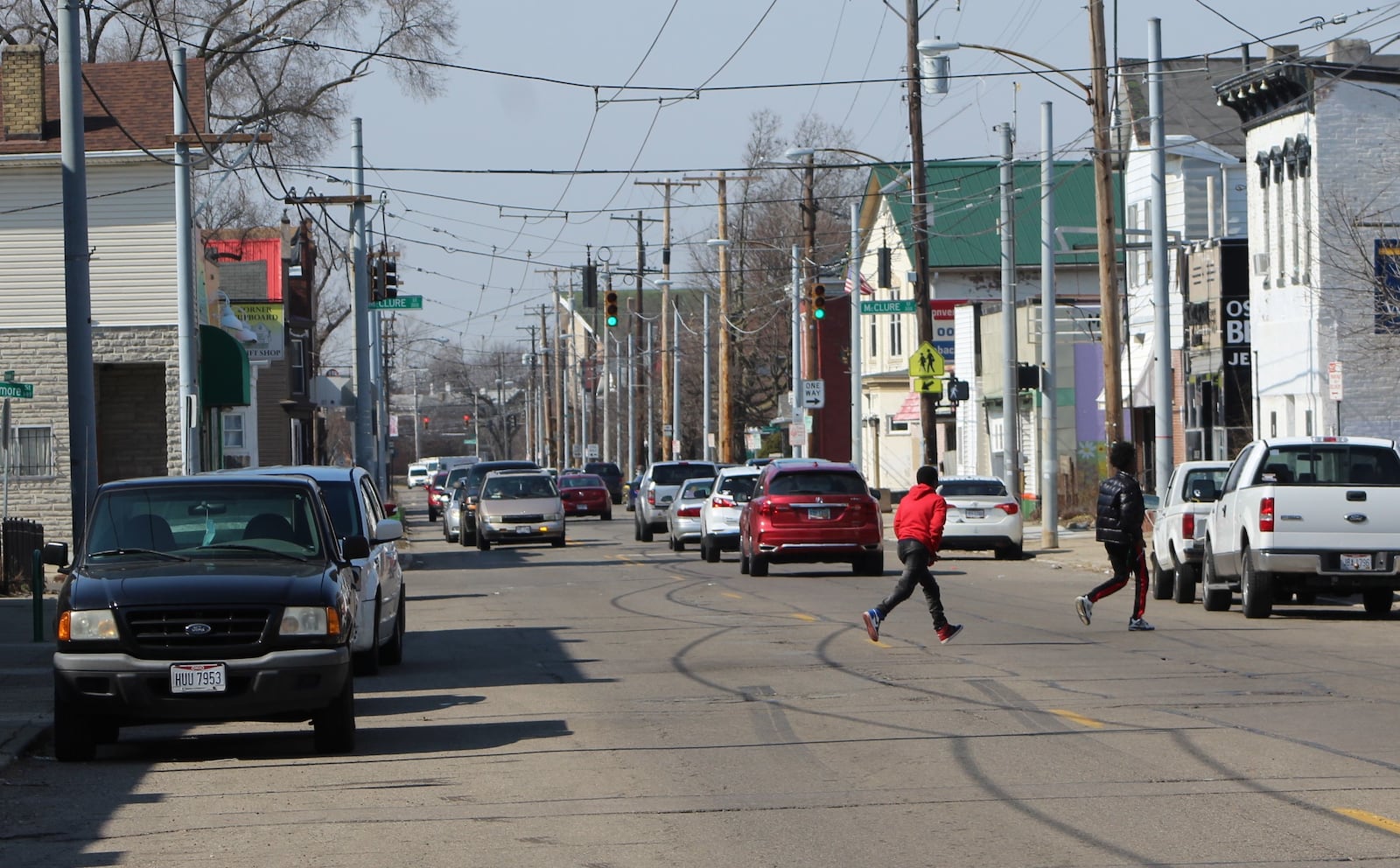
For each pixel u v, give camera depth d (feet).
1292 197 258.37
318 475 123.13
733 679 112.37
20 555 202.80
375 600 118.73
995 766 77.61
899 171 389.19
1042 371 265.13
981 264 466.70
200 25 373.81
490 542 309.01
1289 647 126.00
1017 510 249.96
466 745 88.07
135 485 95.40
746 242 457.27
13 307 259.60
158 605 83.20
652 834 64.75
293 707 83.71
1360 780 72.28
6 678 119.75
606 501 463.01
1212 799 68.90
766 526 211.41
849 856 60.23
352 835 65.87
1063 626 145.59
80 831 67.87
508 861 60.54
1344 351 244.22
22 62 261.24
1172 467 225.76
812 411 476.54
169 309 262.67
